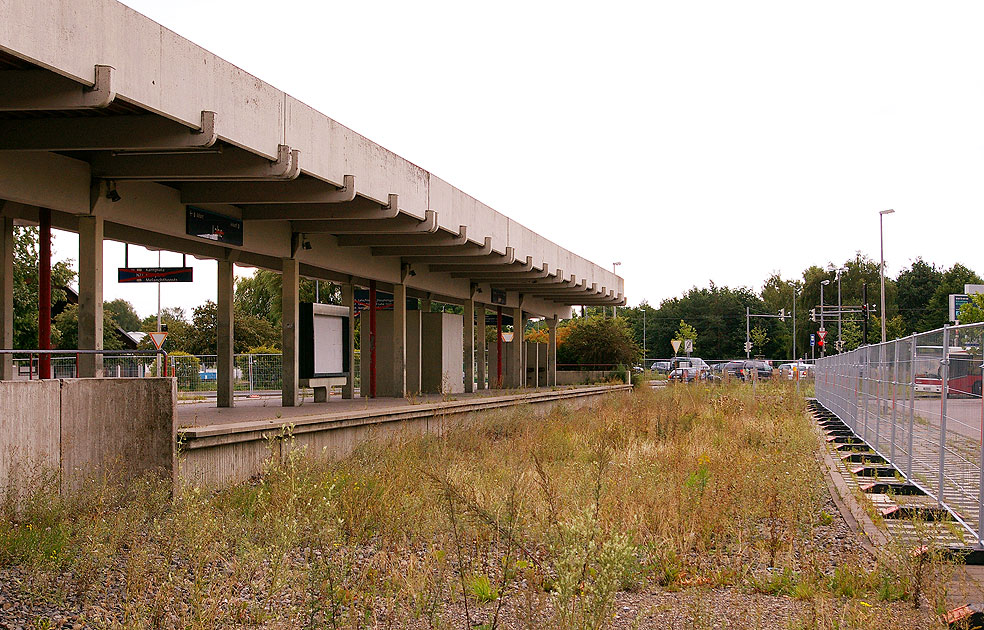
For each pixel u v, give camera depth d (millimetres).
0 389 9875
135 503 10062
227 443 12938
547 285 35031
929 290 100875
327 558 7121
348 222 20281
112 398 11289
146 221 15273
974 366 9828
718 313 104938
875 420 18375
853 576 8172
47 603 7191
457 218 22141
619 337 49469
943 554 8516
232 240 17922
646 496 10875
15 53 9289
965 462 10242
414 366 28734
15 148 12383
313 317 22828
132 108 11930
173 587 7000
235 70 13023
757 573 8500
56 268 32781
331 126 15797
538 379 42188
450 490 8234
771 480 11727
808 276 103250
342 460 14578
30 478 10062
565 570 6184
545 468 13258
